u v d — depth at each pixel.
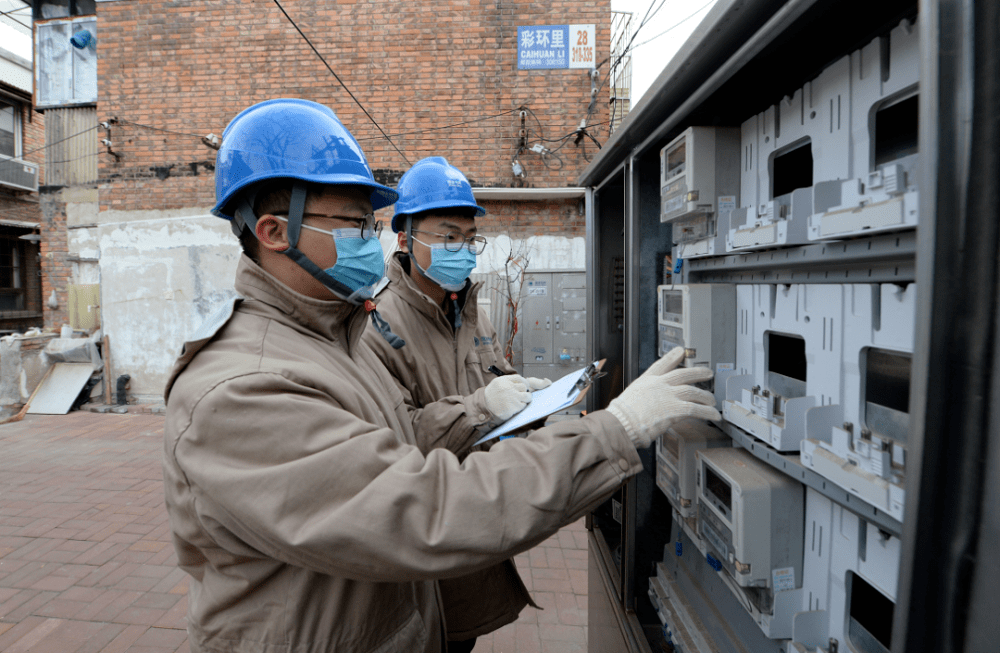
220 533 0.79
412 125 6.82
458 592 1.59
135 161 7.02
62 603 2.87
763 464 1.26
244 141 0.94
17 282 10.88
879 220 0.73
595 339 2.50
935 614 0.47
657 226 1.84
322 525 0.71
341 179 0.93
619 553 2.23
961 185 0.45
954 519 0.46
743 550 1.14
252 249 0.99
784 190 1.16
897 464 0.78
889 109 0.83
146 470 4.88
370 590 0.91
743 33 0.93
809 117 1.02
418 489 0.75
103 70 6.99
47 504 4.14
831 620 1.06
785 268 1.12
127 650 2.50
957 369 0.46
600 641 2.09
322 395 0.84
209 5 6.84
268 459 0.74
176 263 6.85
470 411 1.39
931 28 0.45
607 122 6.73
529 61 6.72
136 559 3.32
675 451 1.54
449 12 6.74
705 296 1.33
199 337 0.84
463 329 1.91
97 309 7.25
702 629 1.47
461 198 1.75
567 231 6.82
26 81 10.03
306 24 6.81
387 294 1.78
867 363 0.90
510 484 0.79
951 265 0.45
